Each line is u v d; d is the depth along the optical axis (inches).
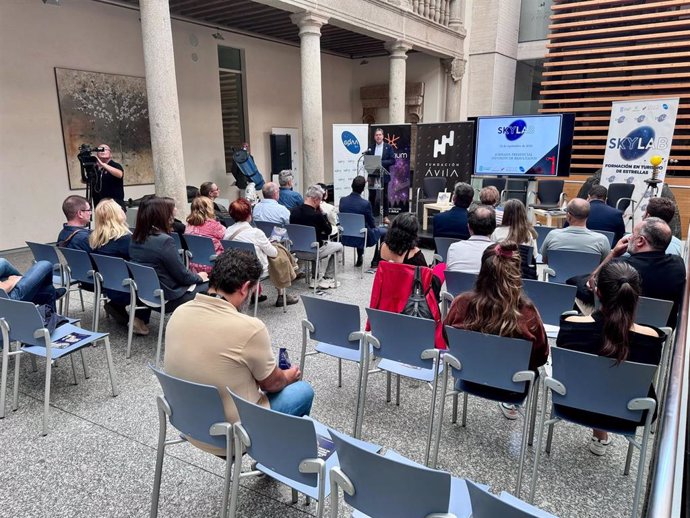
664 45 325.1
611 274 66.6
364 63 477.7
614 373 65.0
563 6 359.9
